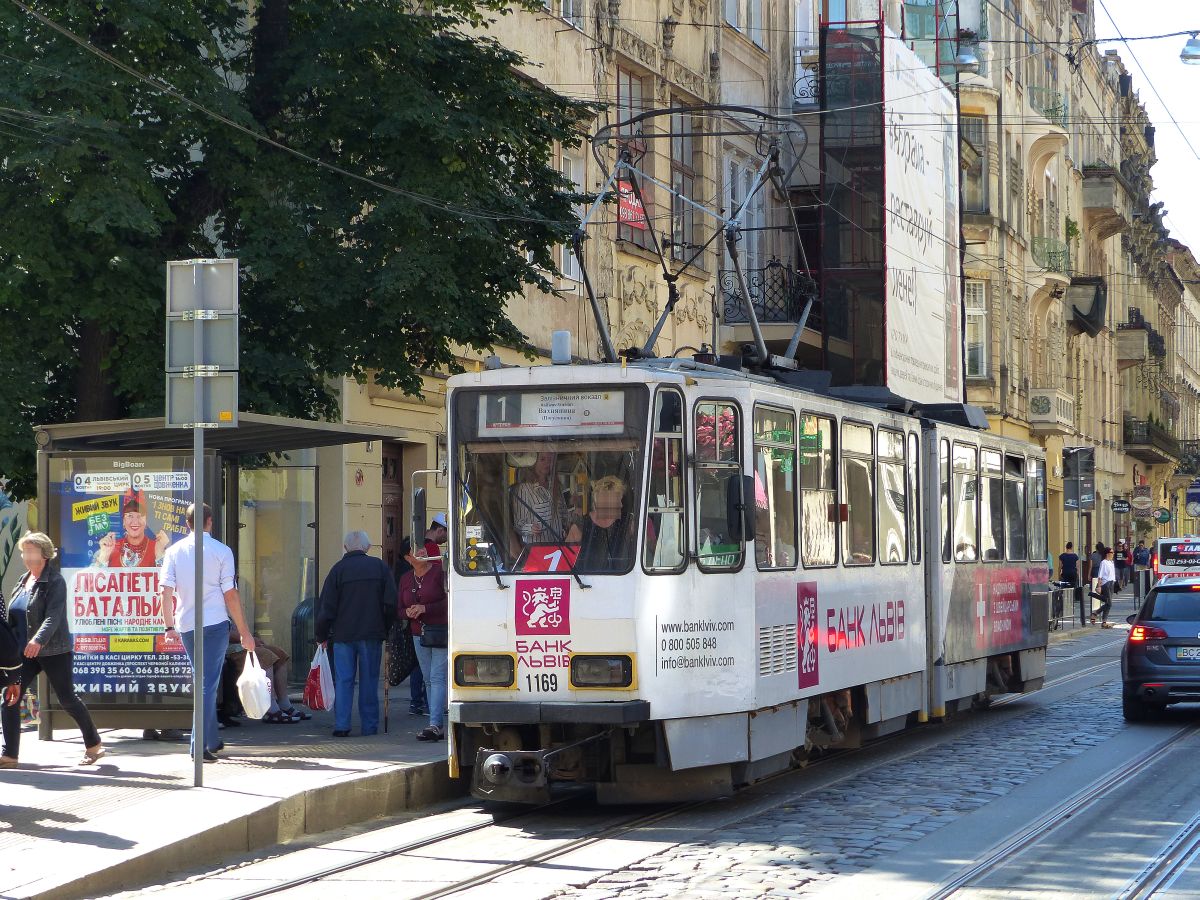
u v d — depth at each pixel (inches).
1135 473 2896.2
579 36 1106.7
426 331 735.7
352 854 397.7
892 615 613.3
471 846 412.5
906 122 1398.9
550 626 452.4
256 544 813.9
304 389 715.4
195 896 345.1
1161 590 727.1
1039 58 2167.8
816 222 1482.5
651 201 1223.5
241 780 451.2
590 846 410.3
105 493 533.6
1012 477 801.6
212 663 501.7
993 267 1840.6
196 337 450.0
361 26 698.8
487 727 464.1
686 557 460.8
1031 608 825.5
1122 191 2625.5
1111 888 353.4
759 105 1438.2
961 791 501.0
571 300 1088.2
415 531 566.9
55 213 621.6
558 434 461.4
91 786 442.9
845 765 572.4
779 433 510.3
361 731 577.3
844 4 1556.3
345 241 713.6
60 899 331.6
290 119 717.9
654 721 451.5
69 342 668.1
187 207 698.8
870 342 1332.4
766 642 488.1
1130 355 2719.0
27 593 501.0
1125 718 726.5
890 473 620.1
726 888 351.9
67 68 615.2
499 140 714.2
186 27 641.6
